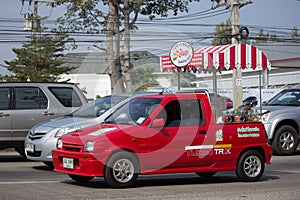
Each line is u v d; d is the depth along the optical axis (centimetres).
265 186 1038
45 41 4228
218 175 1202
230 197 910
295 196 929
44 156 1238
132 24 2619
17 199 870
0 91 1434
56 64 4275
